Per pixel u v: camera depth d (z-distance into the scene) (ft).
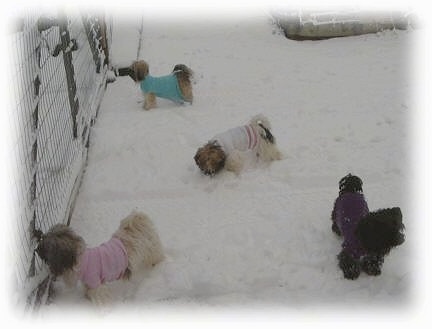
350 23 13.99
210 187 8.29
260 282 6.62
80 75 10.47
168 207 8.00
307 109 10.57
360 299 6.36
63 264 5.94
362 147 9.21
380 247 6.17
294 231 7.36
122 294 6.57
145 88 10.71
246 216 7.72
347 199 6.91
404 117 10.09
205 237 7.32
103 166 9.01
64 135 8.79
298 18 13.97
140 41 14.26
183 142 9.53
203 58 13.30
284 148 9.20
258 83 11.82
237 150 8.44
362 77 11.86
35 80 6.63
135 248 6.45
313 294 6.45
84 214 7.95
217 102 11.07
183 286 6.55
